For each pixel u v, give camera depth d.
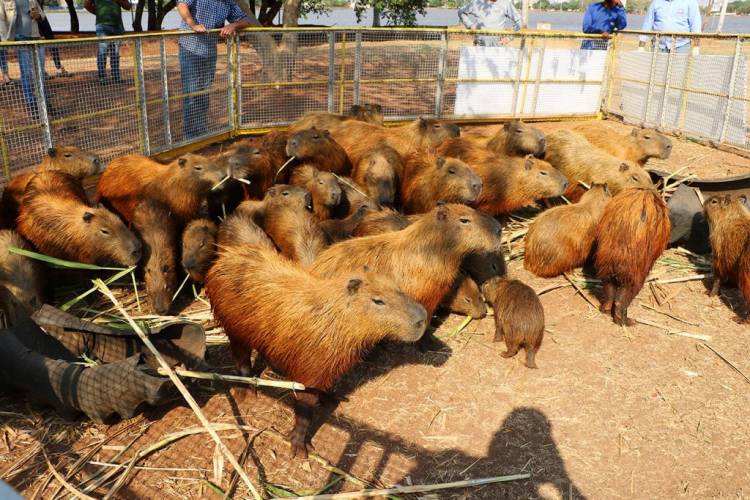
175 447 3.95
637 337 5.33
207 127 10.27
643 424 4.30
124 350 4.48
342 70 11.45
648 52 12.65
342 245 4.86
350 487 3.69
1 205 6.35
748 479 3.87
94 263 5.46
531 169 6.84
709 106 11.41
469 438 4.12
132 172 6.81
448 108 12.98
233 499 3.58
